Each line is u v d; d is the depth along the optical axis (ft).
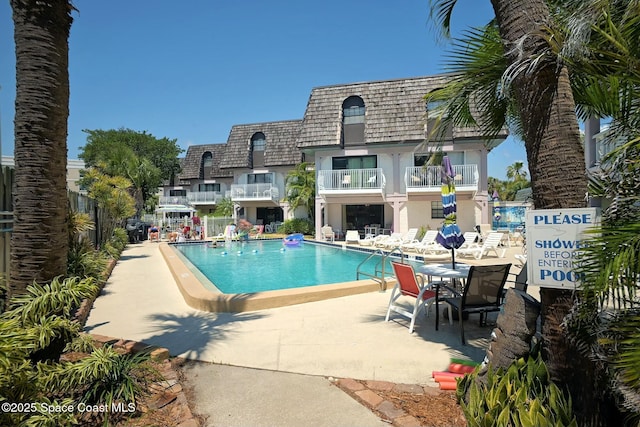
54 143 11.41
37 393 8.68
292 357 14.19
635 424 7.82
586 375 8.61
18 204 11.10
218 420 9.97
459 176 70.85
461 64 12.60
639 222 6.86
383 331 17.19
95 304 23.11
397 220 76.69
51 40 11.27
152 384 11.82
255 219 115.55
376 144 73.41
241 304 20.98
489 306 16.28
